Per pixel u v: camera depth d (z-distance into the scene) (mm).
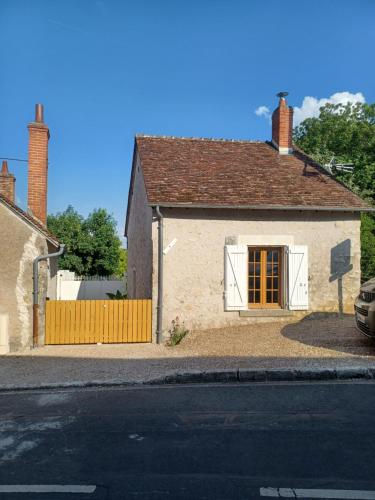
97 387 6551
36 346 9289
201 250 10766
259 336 9562
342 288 11422
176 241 10625
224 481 3549
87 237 27609
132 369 7324
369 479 3557
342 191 12016
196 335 10133
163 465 3867
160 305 10242
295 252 11086
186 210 10703
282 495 3312
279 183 12008
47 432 4750
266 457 3994
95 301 9922
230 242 10898
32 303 9234
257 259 11391
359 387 6191
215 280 10836
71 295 22688
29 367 7742
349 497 3279
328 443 4289
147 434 4617
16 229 9164
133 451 4188
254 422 4910
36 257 9273
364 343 8391
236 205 10664
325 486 3447
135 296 15141
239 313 10883
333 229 11438
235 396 5906
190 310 10648
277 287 11445
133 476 3666
